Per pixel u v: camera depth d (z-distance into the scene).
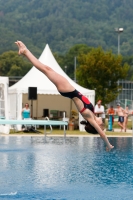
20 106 46.53
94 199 16.23
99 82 66.69
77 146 33.56
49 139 39.12
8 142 35.94
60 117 56.47
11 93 49.94
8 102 46.34
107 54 67.69
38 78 50.81
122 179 20.22
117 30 77.00
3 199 15.99
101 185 18.78
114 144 35.84
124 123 49.78
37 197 16.41
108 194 17.08
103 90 66.81
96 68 66.31
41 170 22.28
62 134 44.16
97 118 15.95
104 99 66.69
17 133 44.62
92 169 22.91
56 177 20.42
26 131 45.62
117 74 67.06
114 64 66.50
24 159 26.03
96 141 37.84
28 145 33.72
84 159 26.48
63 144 34.88
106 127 57.41
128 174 21.55
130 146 34.38
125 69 67.25
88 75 67.25
